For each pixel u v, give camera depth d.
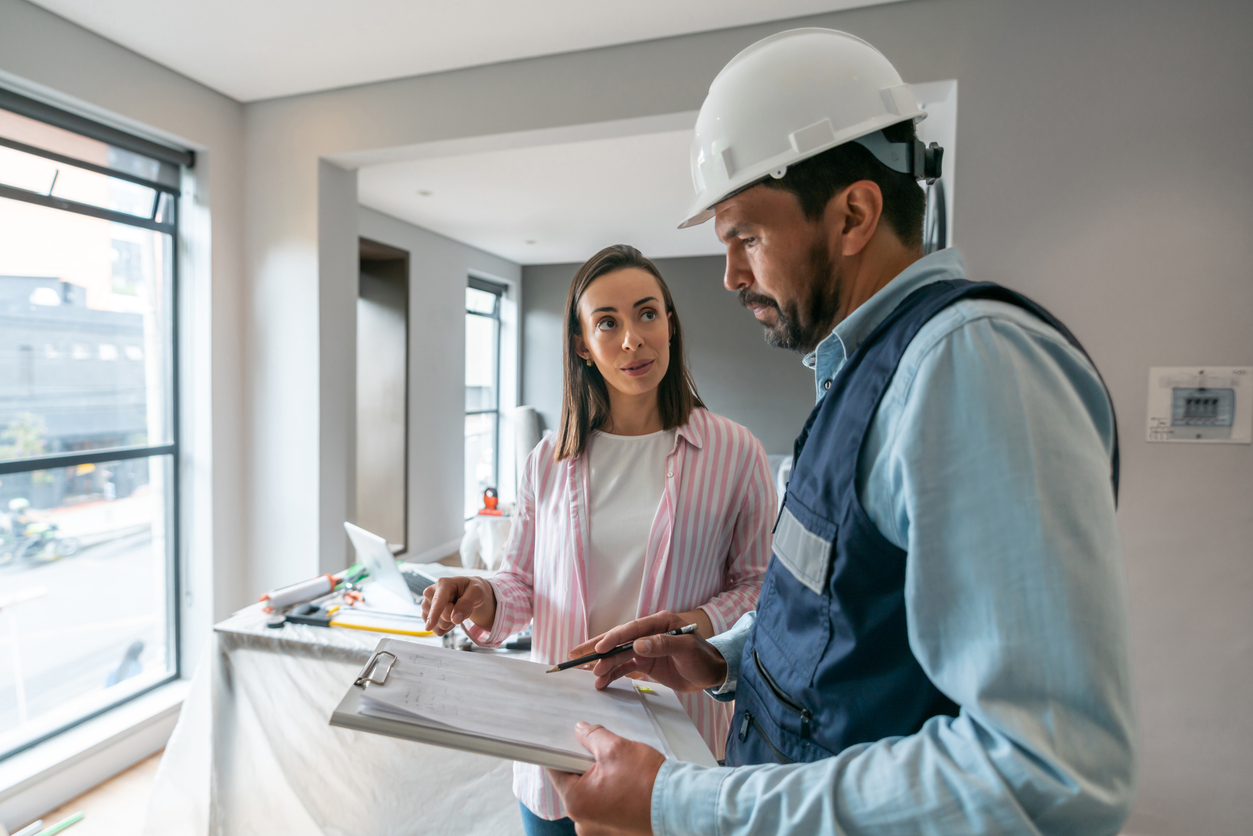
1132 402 1.75
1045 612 0.35
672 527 1.09
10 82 1.97
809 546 0.51
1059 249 1.79
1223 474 1.69
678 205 4.38
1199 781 1.72
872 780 0.38
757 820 0.40
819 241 0.54
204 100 2.53
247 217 2.70
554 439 1.24
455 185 3.92
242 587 2.74
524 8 2.01
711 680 0.75
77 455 2.25
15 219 2.05
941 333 0.42
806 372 6.50
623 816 0.46
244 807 1.59
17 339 2.07
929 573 0.39
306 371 2.63
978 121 1.84
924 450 0.40
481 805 1.48
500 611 1.12
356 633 1.61
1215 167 1.68
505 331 6.84
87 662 2.30
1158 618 1.74
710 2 1.97
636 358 1.08
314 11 2.03
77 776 2.10
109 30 2.13
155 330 2.51
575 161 3.51
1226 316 1.68
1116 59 1.74
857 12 1.95
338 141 2.57
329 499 2.69
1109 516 0.38
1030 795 0.33
